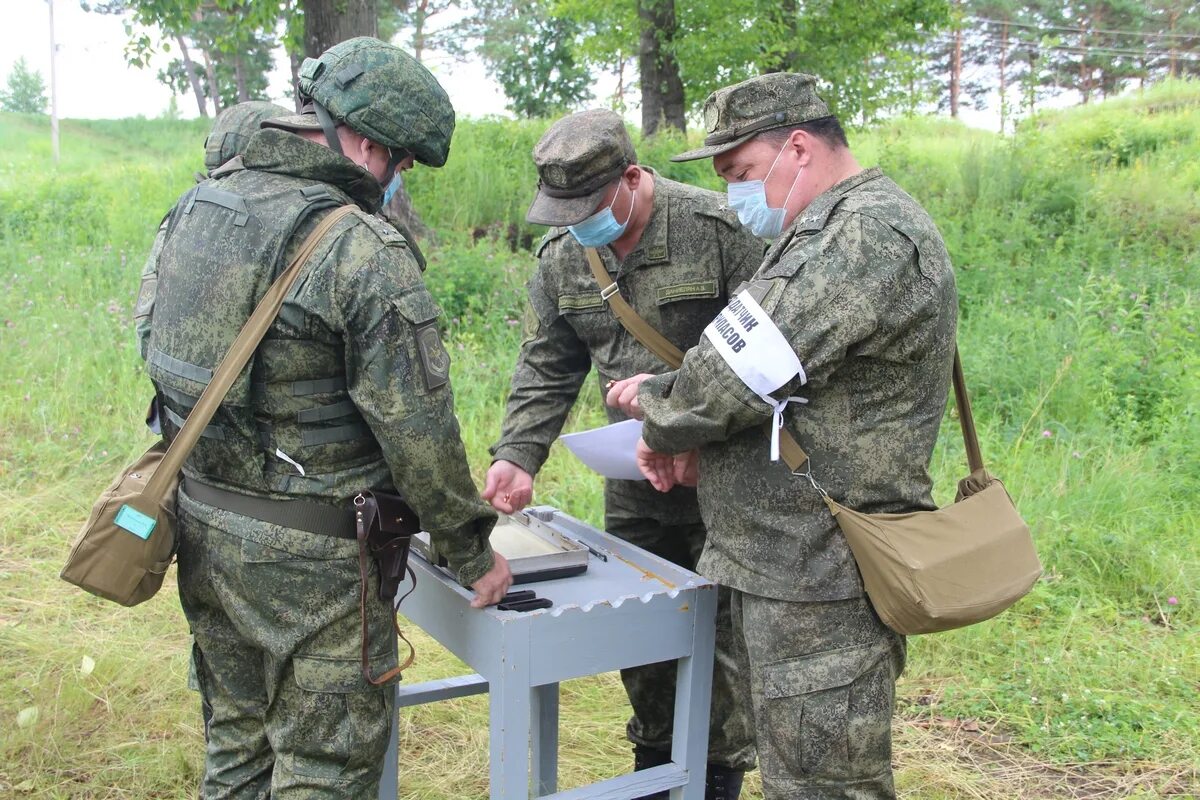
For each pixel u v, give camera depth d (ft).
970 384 18.93
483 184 30.86
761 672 6.17
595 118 6.97
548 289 7.90
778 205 6.19
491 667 6.08
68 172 50.34
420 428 5.55
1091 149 41.06
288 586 5.70
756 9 36.73
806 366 5.59
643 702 8.38
